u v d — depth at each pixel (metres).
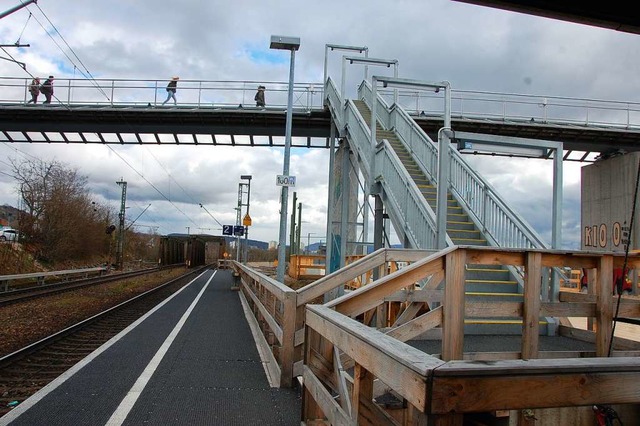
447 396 1.78
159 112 23.16
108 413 4.79
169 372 6.47
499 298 8.01
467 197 10.60
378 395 4.47
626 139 24.14
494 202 9.31
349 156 18.53
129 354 7.61
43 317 13.58
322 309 3.92
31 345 8.17
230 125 24.17
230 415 4.81
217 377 6.26
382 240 14.23
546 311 5.73
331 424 3.17
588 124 23.98
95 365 6.83
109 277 30.86
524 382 1.86
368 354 2.53
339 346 3.14
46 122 23.84
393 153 11.19
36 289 21.42
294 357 5.90
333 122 20.20
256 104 23.95
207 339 9.09
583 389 1.93
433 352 6.14
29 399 5.21
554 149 8.13
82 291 21.67
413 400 1.90
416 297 6.84
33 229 39.03
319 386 3.57
